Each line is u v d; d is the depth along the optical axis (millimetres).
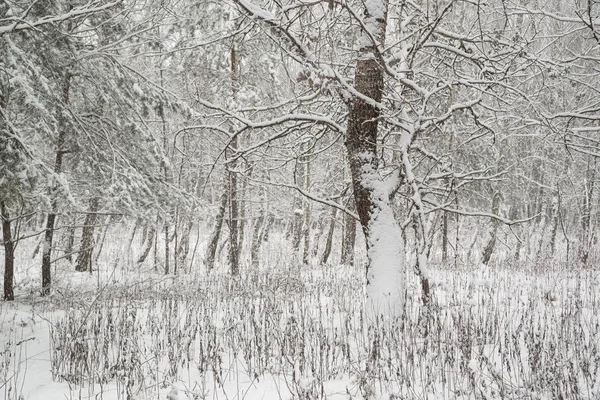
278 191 22891
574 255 17016
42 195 8211
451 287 9344
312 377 4199
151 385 4426
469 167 14086
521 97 7156
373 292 5637
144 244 22766
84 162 10992
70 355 5039
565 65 6793
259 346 4848
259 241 21688
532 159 18812
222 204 15883
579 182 18109
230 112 6309
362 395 3797
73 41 9766
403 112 6492
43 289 10516
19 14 7801
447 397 3969
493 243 17016
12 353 5766
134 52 12570
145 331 6582
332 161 15883
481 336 5277
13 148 7203
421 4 7879
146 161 11625
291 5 5812
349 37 7836
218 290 9367
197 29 12812
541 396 3893
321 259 21562
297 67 6156
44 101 9469
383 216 5949
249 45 13477
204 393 4133
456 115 7926
